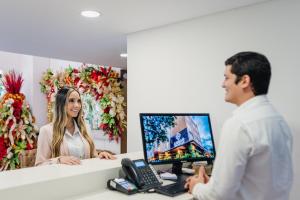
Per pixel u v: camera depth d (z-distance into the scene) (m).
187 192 1.59
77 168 1.69
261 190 1.25
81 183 1.57
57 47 3.72
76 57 4.43
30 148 3.81
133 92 2.94
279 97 1.98
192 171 2.00
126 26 2.71
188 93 2.49
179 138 1.97
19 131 3.76
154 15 2.38
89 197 1.52
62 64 5.82
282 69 1.97
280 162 1.28
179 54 2.56
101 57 4.39
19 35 3.11
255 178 1.25
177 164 2.00
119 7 2.20
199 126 2.11
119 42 3.40
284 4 1.96
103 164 1.81
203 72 2.40
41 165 1.87
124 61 4.70
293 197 1.90
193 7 2.19
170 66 2.63
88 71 4.69
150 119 1.88
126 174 1.68
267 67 1.29
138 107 2.89
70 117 2.22
